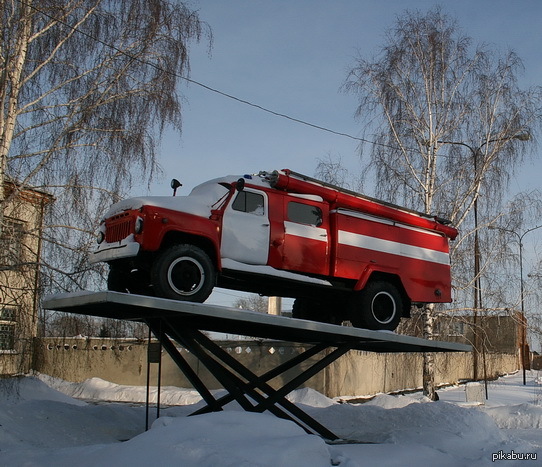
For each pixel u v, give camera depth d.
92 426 11.05
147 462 6.94
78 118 14.06
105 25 14.40
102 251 9.30
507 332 41.06
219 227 9.44
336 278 10.70
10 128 13.11
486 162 21.16
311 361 25.52
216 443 7.29
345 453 8.93
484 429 12.05
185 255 8.89
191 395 24.06
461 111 21.27
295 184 10.34
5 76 13.18
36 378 16.12
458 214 21.33
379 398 20.22
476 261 21.03
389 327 11.08
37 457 8.11
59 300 8.79
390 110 21.41
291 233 10.16
